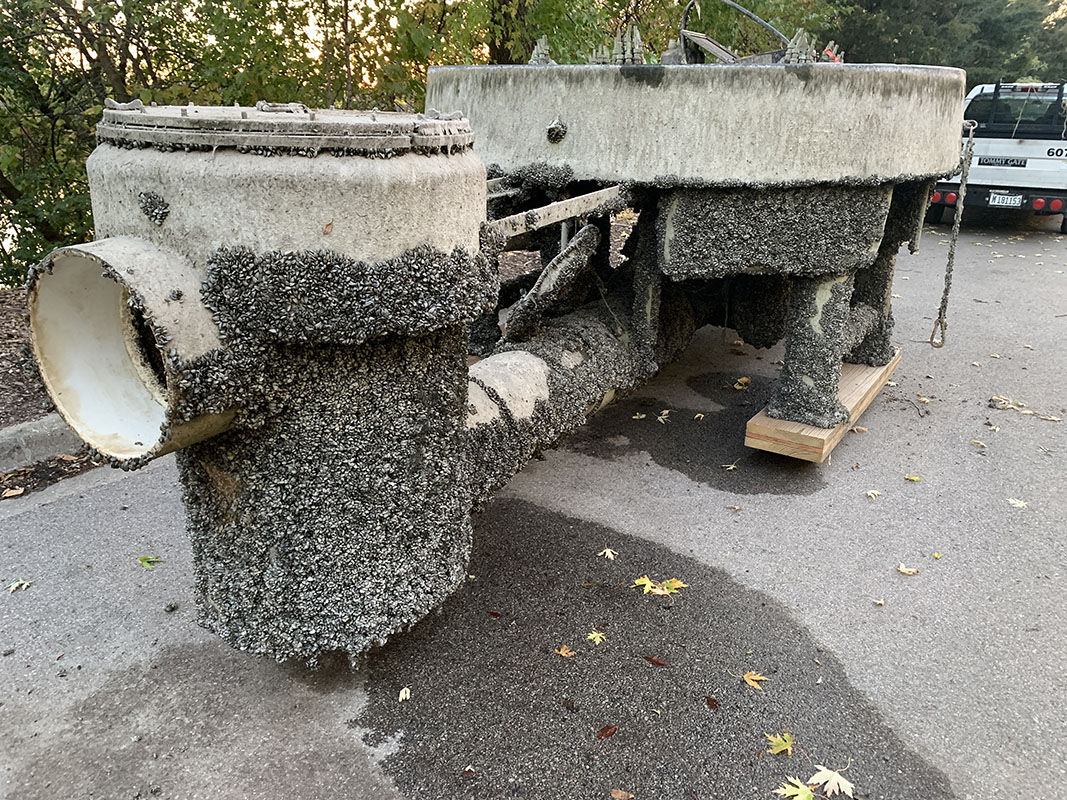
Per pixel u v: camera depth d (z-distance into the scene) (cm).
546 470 386
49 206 698
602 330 353
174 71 700
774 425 371
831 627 269
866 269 448
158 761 210
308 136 167
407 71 605
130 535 320
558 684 237
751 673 243
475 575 293
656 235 343
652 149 320
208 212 169
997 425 446
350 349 189
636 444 418
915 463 397
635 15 996
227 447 194
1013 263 894
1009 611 279
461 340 213
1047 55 2194
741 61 418
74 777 204
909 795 203
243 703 230
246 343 176
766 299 452
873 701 235
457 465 222
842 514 346
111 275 161
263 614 211
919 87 321
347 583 208
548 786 201
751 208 322
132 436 183
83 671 243
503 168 350
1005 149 1022
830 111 305
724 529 332
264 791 200
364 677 240
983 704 235
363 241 173
